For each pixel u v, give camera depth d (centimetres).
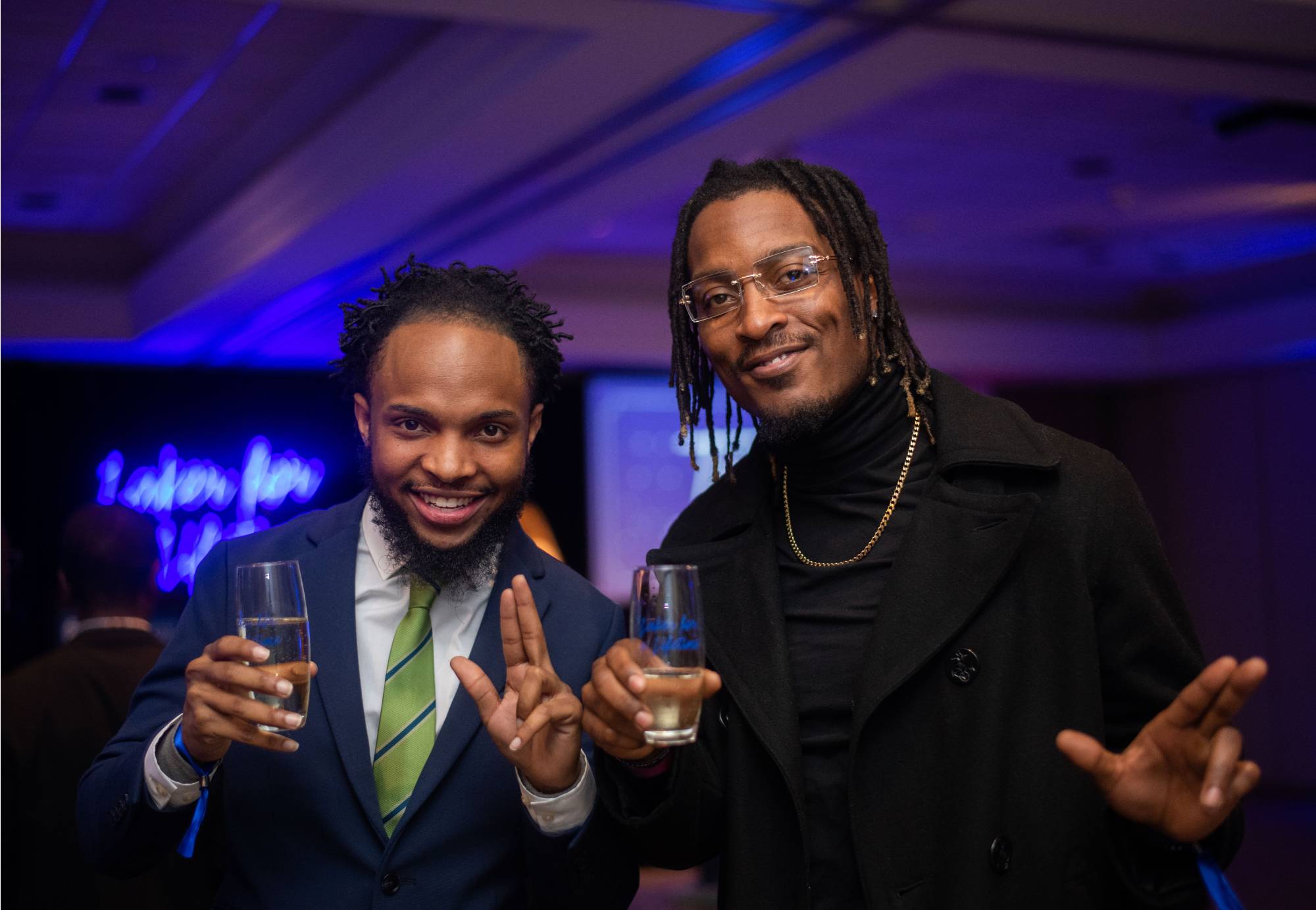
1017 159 716
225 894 164
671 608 138
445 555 164
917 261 992
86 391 973
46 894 259
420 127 550
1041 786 153
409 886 159
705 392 192
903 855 155
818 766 162
